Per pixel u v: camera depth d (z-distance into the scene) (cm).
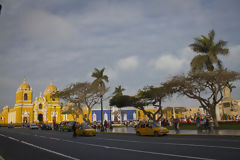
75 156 1150
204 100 3303
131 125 5144
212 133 2214
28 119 9588
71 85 5103
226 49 3378
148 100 4334
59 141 2009
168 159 970
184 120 4406
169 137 2150
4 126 9581
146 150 1266
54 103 10112
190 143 1503
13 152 1357
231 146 1271
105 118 8594
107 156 1116
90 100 5172
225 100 4997
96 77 5494
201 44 3522
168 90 3556
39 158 1125
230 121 3247
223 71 3094
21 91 9769
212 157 970
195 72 3272
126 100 4500
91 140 2031
